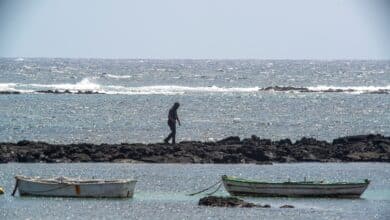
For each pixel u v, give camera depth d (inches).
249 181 4869.6
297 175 5684.1
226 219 4217.5
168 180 5383.9
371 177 5649.6
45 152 6200.8
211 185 5236.2
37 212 4345.5
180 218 4220.0
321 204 4685.0
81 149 6284.5
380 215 4372.5
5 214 4291.3
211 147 6471.5
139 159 6161.4
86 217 4244.6
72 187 4734.3
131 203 4613.7
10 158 6097.4
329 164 6269.7
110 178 5393.7
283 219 4242.1
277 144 6683.1
